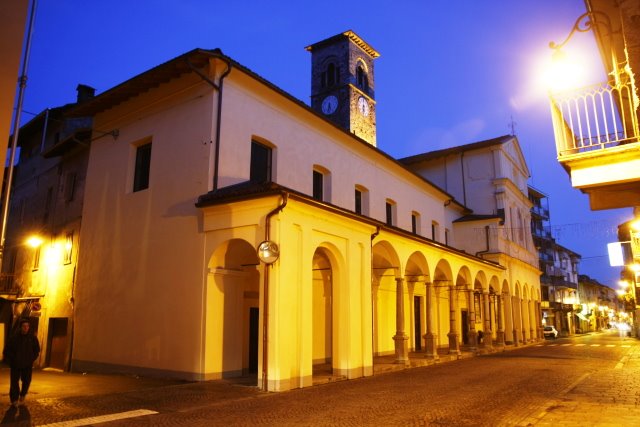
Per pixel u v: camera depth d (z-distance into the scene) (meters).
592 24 7.48
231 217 12.97
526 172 40.44
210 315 13.05
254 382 12.63
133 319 14.70
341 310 14.46
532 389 12.43
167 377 13.42
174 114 15.10
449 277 21.92
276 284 11.95
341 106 35.50
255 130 15.29
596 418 8.62
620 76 7.86
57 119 22.59
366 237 15.64
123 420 8.63
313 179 18.23
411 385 13.09
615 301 106.50
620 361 20.55
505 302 30.56
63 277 18.33
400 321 17.69
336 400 10.72
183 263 13.81
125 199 16.02
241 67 14.48
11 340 9.98
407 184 25.03
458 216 32.81
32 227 22.12
